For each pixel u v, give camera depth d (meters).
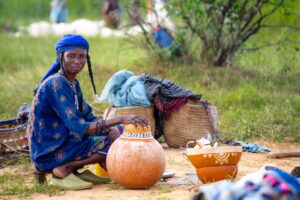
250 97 13.48
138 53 18.55
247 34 16.48
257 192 4.81
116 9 25.25
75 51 7.48
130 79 10.57
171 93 10.62
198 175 7.39
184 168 8.94
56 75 7.57
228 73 15.08
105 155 7.75
